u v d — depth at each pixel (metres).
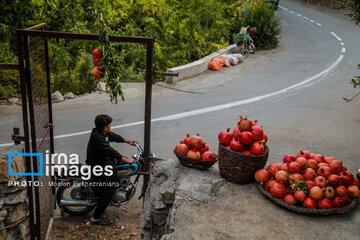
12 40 9.45
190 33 15.18
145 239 4.39
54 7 10.09
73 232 4.71
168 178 4.36
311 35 21.41
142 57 13.66
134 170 4.90
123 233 4.75
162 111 9.41
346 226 3.61
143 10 15.12
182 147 4.45
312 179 3.90
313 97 11.02
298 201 3.88
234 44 17.53
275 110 9.73
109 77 3.73
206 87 12.17
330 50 18.14
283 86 12.34
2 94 9.91
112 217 5.12
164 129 8.12
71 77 11.64
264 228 3.53
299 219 3.69
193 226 3.52
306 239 3.40
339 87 12.13
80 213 5.05
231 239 3.36
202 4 16.28
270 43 19.00
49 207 4.65
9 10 8.72
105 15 12.66
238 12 18.89
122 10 14.92
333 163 3.92
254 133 4.03
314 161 4.05
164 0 15.74
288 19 25.39
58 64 11.78
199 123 8.59
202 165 4.40
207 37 16.00
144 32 14.91
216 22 16.52
